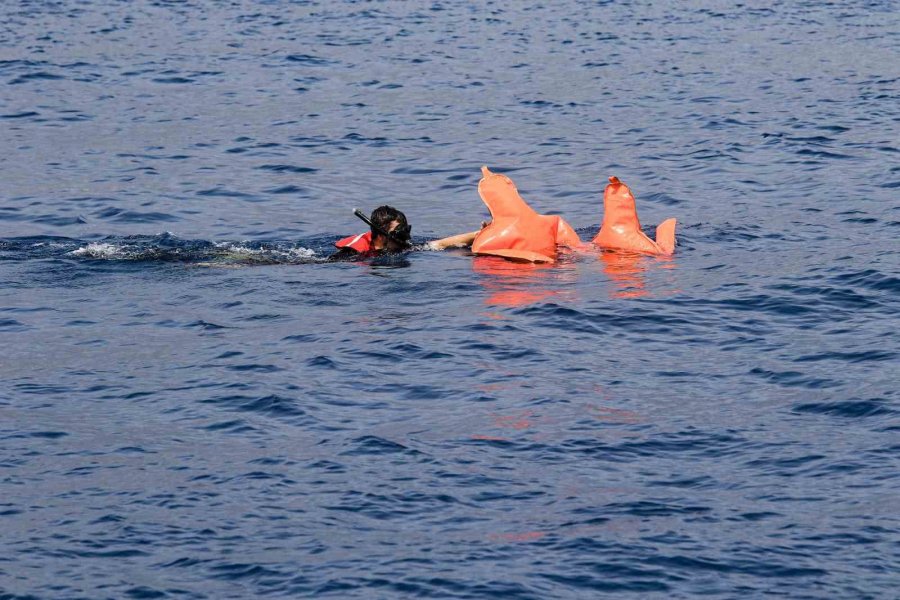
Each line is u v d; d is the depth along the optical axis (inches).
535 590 904.3
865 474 1080.8
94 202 2305.6
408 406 1251.8
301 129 3041.3
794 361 1376.7
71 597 896.9
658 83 3700.8
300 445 1153.4
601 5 5792.3
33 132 2992.1
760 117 3134.8
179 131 3016.7
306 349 1427.2
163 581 918.4
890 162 2559.1
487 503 1036.5
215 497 1048.2
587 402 1259.2
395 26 5029.5
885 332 1467.8
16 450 1146.7
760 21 5162.4
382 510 1023.6
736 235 2003.0
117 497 1049.5
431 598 893.2
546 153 2765.7
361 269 1792.6
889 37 4591.5
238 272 1774.1
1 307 1599.4
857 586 905.5
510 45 4515.3
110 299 1638.8
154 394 1288.1
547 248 1868.8
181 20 5167.3
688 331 1491.1
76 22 5049.2
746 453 1130.7
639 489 1061.1
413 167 2635.3
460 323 1523.1
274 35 4746.6
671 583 914.1
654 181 2472.9
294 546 966.4
